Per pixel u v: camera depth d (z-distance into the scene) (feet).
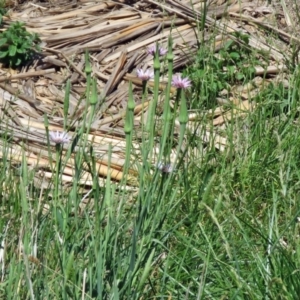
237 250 15.02
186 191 16.15
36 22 25.61
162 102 21.13
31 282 12.48
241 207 16.63
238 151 19.06
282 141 19.11
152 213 13.28
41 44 24.32
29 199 15.52
